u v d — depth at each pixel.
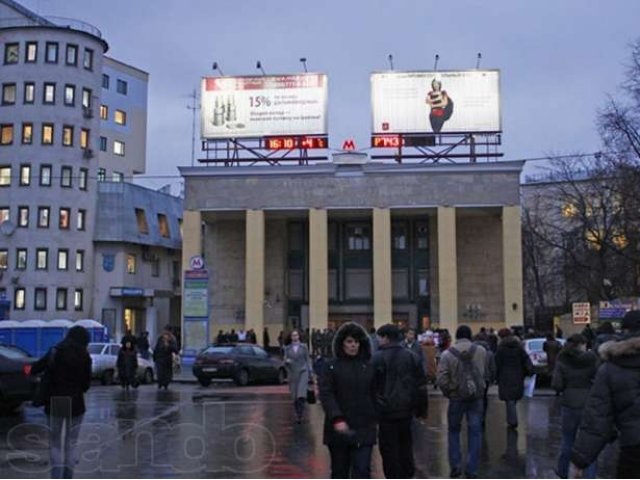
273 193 48.62
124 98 79.38
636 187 36.31
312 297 47.44
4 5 63.66
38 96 56.44
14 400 18.05
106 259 57.12
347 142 50.50
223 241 52.41
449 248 47.16
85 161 57.47
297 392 17.83
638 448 5.89
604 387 6.07
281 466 11.70
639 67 35.81
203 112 50.69
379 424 9.09
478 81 49.25
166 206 63.62
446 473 11.09
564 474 10.39
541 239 55.84
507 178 47.44
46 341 39.09
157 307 61.59
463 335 11.12
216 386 31.45
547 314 61.19
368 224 52.94
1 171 55.88
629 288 44.03
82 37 58.47
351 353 7.96
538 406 21.70
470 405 10.95
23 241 54.69
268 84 50.56
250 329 45.06
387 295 47.28
